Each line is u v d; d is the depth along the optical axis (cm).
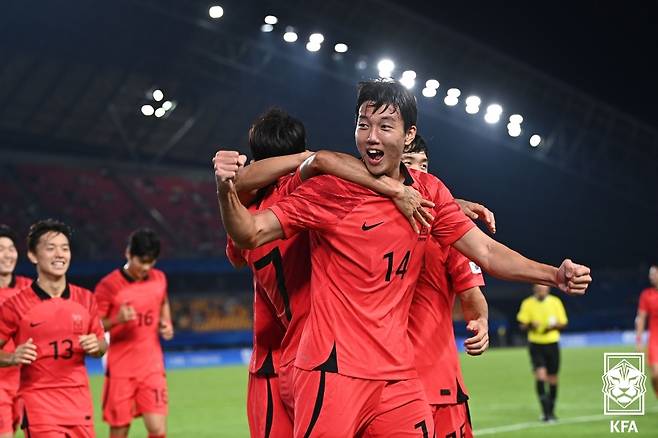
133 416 1805
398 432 793
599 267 8706
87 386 1335
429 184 862
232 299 7138
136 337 1806
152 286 1839
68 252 1327
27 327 1297
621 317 7562
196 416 2723
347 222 789
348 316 789
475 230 859
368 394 782
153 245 1811
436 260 948
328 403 776
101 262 6244
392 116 782
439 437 963
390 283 801
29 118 7025
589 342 6462
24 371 1300
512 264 827
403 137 792
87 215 7219
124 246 7144
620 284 8075
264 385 934
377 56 6756
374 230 789
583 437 2100
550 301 2508
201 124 7738
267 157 942
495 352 5934
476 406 2825
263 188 932
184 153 8088
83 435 1308
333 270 797
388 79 814
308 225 793
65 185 7356
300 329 873
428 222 823
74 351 1316
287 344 882
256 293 948
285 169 878
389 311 803
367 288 793
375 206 791
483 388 3428
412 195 795
